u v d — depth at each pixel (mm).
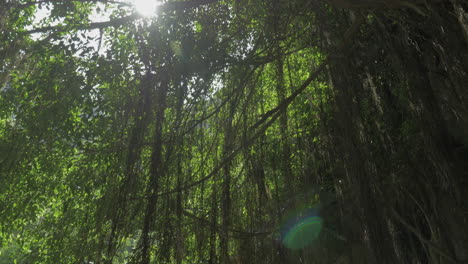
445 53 5969
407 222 7129
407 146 7152
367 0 5707
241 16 8031
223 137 7945
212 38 7766
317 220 8266
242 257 8055
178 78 7512
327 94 8258
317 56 8477
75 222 9367
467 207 6062
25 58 8016
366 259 6406
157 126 7102
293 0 7215
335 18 7453
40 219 10531
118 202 6777
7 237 9844
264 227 8039
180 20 7637
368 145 7129
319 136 8562
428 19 6066
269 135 9188
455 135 6328
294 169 8891
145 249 6324
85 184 8570
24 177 8992
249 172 7945
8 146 8102
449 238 6168
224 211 7375
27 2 8109
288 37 8031
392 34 7105
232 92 7836
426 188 6770
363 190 6684
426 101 6656
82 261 8078
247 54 7988
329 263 7602
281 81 8008
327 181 8594
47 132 7906
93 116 7977
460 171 6211
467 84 5754
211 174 7555
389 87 7887
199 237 7695
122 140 7812
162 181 7141
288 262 7855
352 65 7719
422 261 7043
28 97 7977
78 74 7707
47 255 9344
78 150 8844
